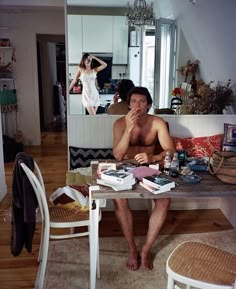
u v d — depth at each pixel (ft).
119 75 9.95
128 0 9.72
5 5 14.43
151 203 9.14
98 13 9.64
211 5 9.91
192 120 10.11
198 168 6.59
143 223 9.26
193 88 10.39
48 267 7.14
